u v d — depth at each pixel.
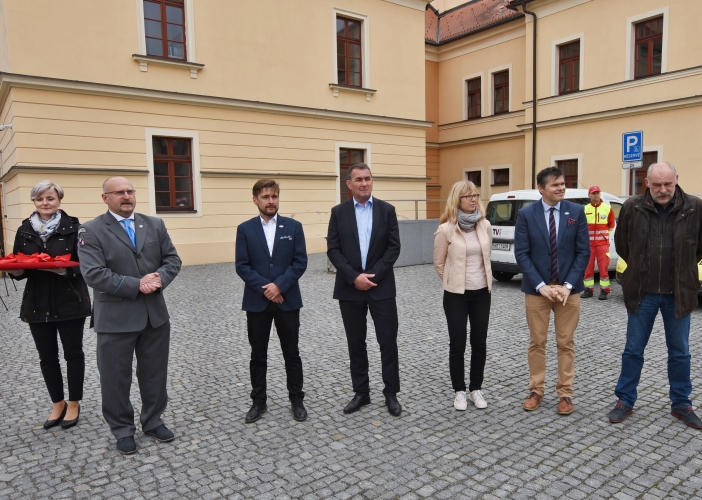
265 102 13.95
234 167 13.65
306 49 14.78
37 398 4.34
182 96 12.55
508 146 19.42
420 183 17.72
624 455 3.21
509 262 9.12
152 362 3.56
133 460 3.28
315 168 15.20
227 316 7.27
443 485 2.92
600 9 15.66
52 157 11.10
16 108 10.67
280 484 2.96
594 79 15.98
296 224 3.96
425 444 3.42
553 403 4.07
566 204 3.87
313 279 10.31
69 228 3.78
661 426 3.62
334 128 15.51
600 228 7.97
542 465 3.11
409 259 12.27
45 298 3.63
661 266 3.62
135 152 12.10
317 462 3.21
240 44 13.56
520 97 18.80
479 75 20.23
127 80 11.91
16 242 3.75
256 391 3.87
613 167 15.70
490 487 2.89
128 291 3.28
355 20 16.02
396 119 16.78
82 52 11.32
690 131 14.02
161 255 3.59
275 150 14.35
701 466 3.07
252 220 3.93
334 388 4.48
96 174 11.60
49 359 3.75
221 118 13.34
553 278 3.85
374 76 16.36
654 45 14.73
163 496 2.86
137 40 11.98
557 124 17.02
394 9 16.70
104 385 3.37
